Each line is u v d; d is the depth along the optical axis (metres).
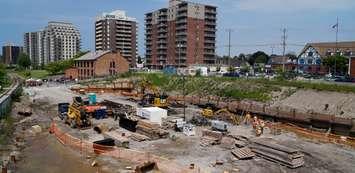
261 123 46.44
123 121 46.53
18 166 31.98
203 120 49.94
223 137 41.47
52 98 76.69
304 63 119.62
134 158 33.91
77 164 32.72
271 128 47.78
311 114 49.25
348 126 44.91
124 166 31.81
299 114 50.38
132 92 85.19
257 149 35.19
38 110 62.38
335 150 37.69
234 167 31.44
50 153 36.25
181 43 149.88
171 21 155.38
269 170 30.84
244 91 67.62
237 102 63.03
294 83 63.25
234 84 72.06
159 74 101.44
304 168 31.55
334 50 112.62
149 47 171.25
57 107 65.19
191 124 46.88
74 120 47.62
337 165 32.50
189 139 41.47
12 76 138.88
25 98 74.81
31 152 36.59
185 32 147.62
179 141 40.47
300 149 37.59
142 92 73.50
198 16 150.12
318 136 43.34
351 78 76.56
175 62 154.00
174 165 31.69
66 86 99.94
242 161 33.28
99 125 45.59
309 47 118.50
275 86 64.69
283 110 54.41
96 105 56.81
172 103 68.38
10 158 33.22
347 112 48.84
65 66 148.38
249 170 30.73
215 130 45.06
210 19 154.12
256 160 33.59
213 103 64.81
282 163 32.19
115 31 198.50
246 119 51.88
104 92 87.88
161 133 41.94
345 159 34.34
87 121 46.81
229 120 52.12
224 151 36.50
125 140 39.84
